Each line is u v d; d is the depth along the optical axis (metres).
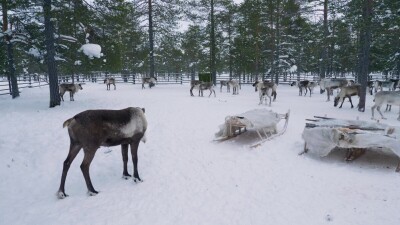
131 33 26.62
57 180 5.97
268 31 29.27
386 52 24.53
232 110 13.61
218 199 5.07
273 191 5.33
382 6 13.73
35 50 14.78
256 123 8.03
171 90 24.52
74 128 5.06
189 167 6.61
